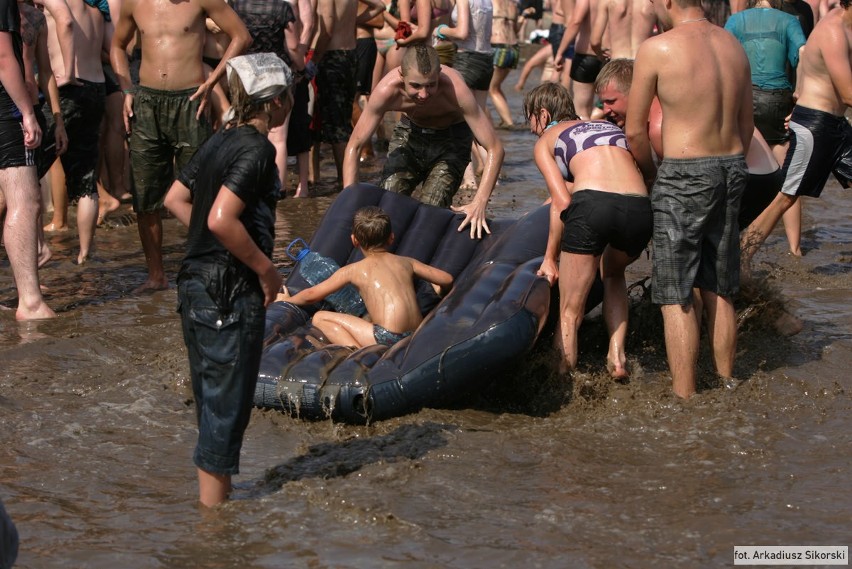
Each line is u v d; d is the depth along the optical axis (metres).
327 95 11.17
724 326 5.53
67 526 4.01
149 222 7.62
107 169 10.14
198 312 4.08
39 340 6.38
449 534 3.91
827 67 7.34
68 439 4.88
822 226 9.70
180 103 7.48
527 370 5.52
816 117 7.36
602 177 5.45
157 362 5.97
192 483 4.42
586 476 4.45
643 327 6.27
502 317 5.18
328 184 11.52
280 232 9.22
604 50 12.36
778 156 8.59
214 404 4.10
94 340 6.37
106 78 9.68
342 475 4.46
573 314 5.52
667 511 4.11
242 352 4.08
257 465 4.63
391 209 6.79
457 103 6.65
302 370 5.22
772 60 8.38
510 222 6.79
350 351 5.50
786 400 5.40
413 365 5.13
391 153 7.27
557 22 16.56
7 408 5.23
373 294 5.82
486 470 4.51
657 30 11.88
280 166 10.48
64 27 7.89
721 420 5.09
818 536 3.90
